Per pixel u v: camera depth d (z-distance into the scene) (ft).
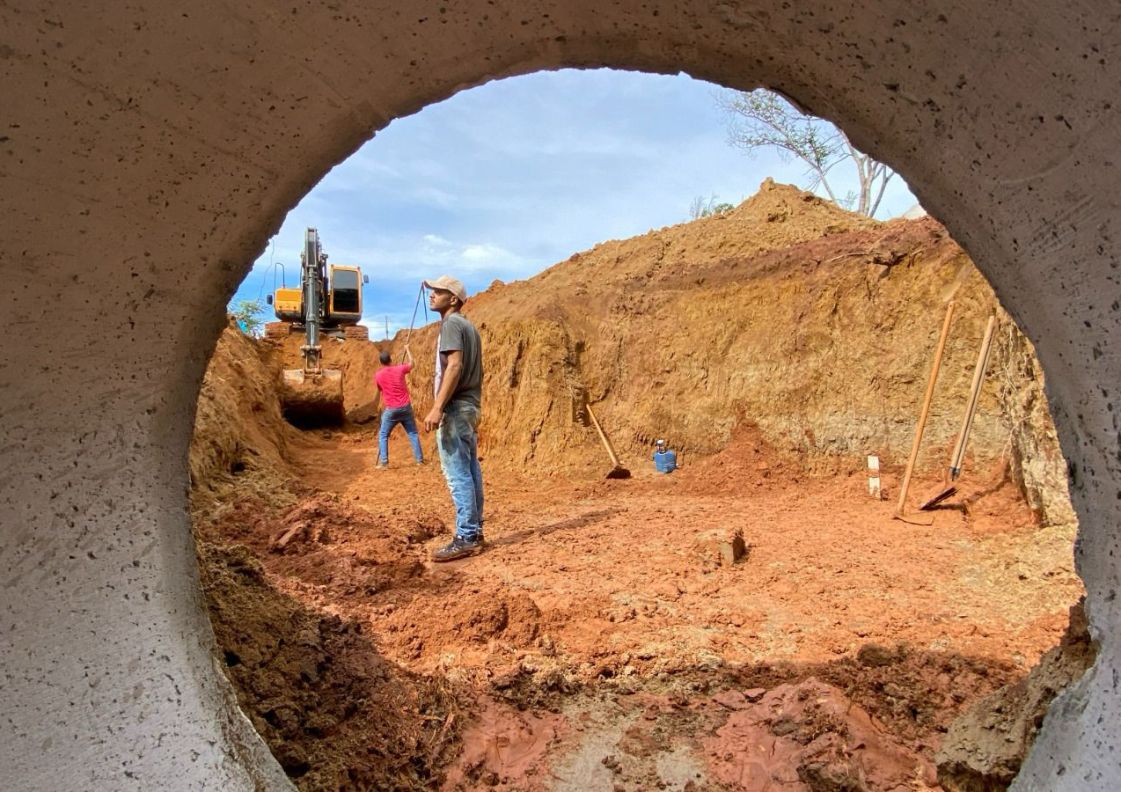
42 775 5.02
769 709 8.78
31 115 4.17
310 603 13.29
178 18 4.08
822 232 35.86
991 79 4.10
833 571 15.72
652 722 9.00
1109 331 4.40
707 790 7.45
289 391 43.80
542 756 8.25
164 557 5.85
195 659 6.00
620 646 11.70
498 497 27.73
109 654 5.40
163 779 5.42
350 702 8.57
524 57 5.23
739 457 29.19
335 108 5.06
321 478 31.09
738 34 4.84
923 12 4.01
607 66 5.49
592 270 41.45
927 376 25.85
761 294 31.53
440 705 9.08
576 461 32.17
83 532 5.29
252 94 4.68
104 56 4.12
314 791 6.98
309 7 4.28
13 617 4.97
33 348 4.84
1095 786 4.67
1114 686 4.72
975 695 9.09
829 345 28.58
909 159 5.18
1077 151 3.99
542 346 34.71
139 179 4.72
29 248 4.57
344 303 59.16
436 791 7.55
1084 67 3.66
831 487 26.12
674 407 32.42
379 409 53.16
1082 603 6.23
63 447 5.14
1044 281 4.72
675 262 37.63
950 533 18.74
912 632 11.90
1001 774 6.27
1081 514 5.16
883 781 7.17
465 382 18.01
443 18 4.63
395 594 14.14
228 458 23.29
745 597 14.17
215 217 5.25
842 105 5.16
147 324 5.36
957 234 5.46
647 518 22.43
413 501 25.99
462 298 18.02
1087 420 4.86
